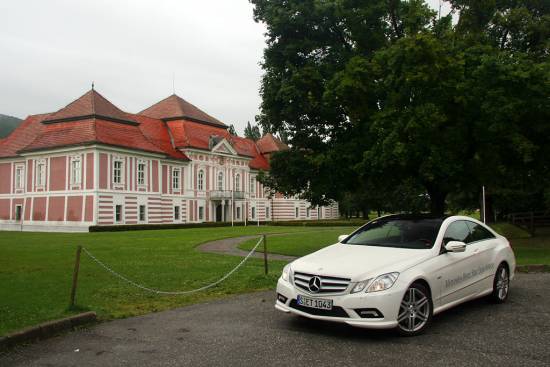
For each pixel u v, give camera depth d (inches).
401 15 758.5
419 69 613.0
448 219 326.0
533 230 1091.9
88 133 1884.8
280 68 814.5
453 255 299.9
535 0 784.9
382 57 671.8
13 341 250.2
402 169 706.8
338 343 247.3
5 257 696.4
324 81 746.2
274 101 812.0
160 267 569.3
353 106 698.8
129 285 436.8
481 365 211.2
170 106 2581.2
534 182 1027.9
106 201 1883.6
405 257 276.8
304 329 276.5
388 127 641.6
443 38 700.7
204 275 499.8
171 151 2346.2
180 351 239.1
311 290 262.1
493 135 646.5
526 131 697.6
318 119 815.7
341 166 746.8
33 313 309.9
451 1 809.5
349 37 799.1
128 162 2000.5
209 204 2556.6
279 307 278.7
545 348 235.3
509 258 358.3
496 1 789.2
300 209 3287.4
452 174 640.4
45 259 667.4
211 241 1070.4
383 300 247.6
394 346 241.0
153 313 328.8
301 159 824.9
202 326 289.1
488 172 697.6
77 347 249.4
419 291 264.7
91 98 2006.6
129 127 2085.4
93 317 303.0
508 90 614.5
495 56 635.5
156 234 1397.6
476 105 643.5
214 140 2573.8
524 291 391.2
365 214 3302.2
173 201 2299.5
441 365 211.6
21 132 2300.7
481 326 279.1
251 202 2906.0
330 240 1070.4
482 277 324.5
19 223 2097.7
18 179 2177.7
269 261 642.8
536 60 714.8
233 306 348.2
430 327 278.1
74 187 1893.5
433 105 612.4
